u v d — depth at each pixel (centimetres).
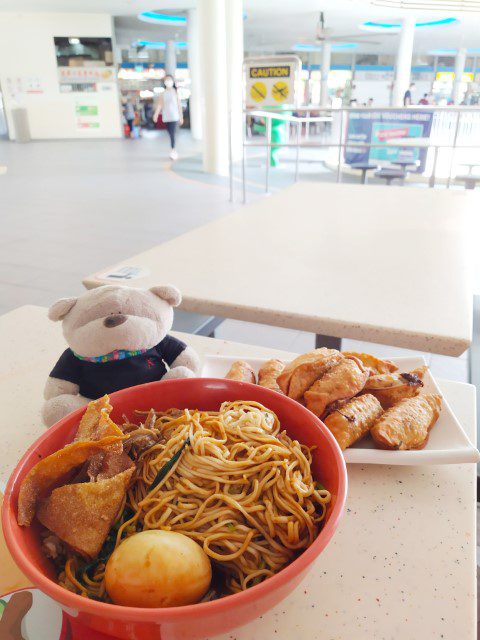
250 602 34
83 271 362
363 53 2027
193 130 1302
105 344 64
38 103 1252
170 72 1678
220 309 115
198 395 59
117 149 1091
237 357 81
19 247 420
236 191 636
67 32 1191
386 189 253
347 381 66
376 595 49
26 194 630
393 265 138
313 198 232
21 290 329
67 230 470
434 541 55
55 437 50
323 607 48
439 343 98
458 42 1581
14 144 1189
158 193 630
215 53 713
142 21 1286
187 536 43
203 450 47
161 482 46
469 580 51
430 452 62
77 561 43
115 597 38
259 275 132
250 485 47
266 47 1891
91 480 44
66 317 67
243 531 43
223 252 152
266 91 471
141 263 142
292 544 43
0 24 1163
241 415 53
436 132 653
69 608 34
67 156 978
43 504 43
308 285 125
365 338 104
